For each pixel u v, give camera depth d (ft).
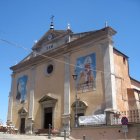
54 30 106.01
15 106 113.91
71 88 88.74
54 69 99.19
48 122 95.30
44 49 108.58
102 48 83.20
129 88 85.87
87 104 81.41
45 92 99.81
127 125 59.77
